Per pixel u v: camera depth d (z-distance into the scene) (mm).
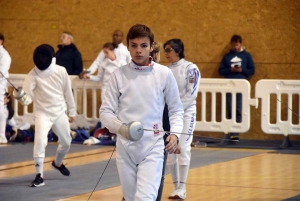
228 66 19219
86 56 21688
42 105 11445
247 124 17516
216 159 14852
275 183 11539
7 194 10477
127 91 6480
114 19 21328
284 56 19531
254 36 19766
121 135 6211
